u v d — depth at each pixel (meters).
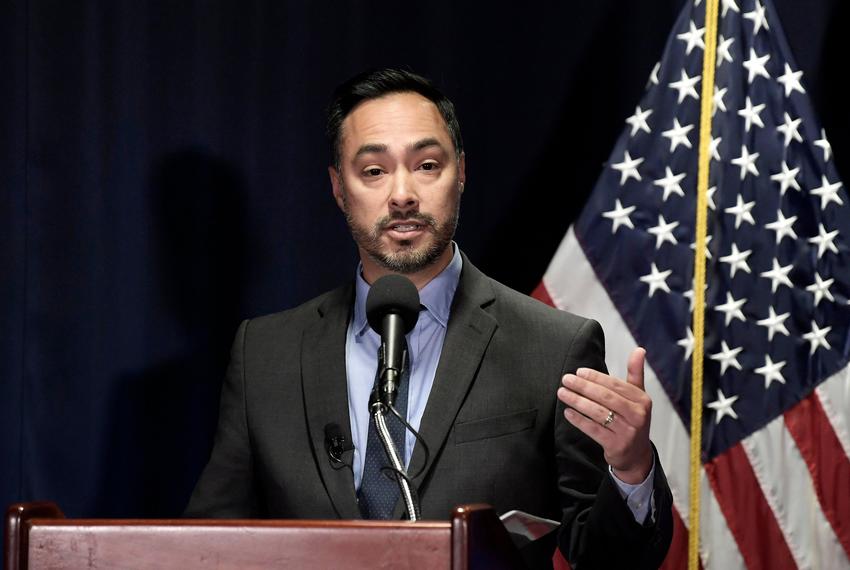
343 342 7.25
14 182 10.39
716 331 9.58
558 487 6.73
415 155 7.02
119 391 10.43
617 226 9.89
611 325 9.80
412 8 11.11
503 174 11.09
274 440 7.02
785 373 9.45
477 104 11.12
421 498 6.53
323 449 6.84
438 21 11.09
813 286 9.47
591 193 10.00
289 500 6.82
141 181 10.58
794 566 9.32
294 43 10.95
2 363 10.26
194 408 10.57
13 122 10.44
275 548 4.33
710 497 9.48
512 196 11.09
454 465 6.60
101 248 10.47
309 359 7.23
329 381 7.07
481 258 11.04
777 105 9.76
